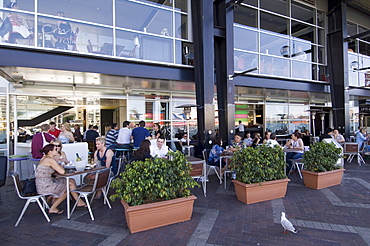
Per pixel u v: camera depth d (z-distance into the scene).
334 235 3.27
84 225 3.64
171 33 7.83
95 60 6.50
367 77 13.00
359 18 12.84
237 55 8.99
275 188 4.71
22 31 5.80
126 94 9.59
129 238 3.21
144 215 3.38
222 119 8.10
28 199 3.74
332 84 10.98
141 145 4.59
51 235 3.33
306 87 10.54
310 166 5.65
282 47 10.26
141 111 9.89
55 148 4.11
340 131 10.70
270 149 4.82
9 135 7.92
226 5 7.76
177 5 7.97
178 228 3.49
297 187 5.58
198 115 7.57
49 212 4.09
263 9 10.24
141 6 7.38
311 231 3.39
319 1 11.28
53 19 6.16
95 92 9.01
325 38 11.48
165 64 7.38
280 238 3.20
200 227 3.52
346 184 5.79
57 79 7.52
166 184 3.56
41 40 6.00
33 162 6.28
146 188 3.34
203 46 7.21
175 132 10.55
